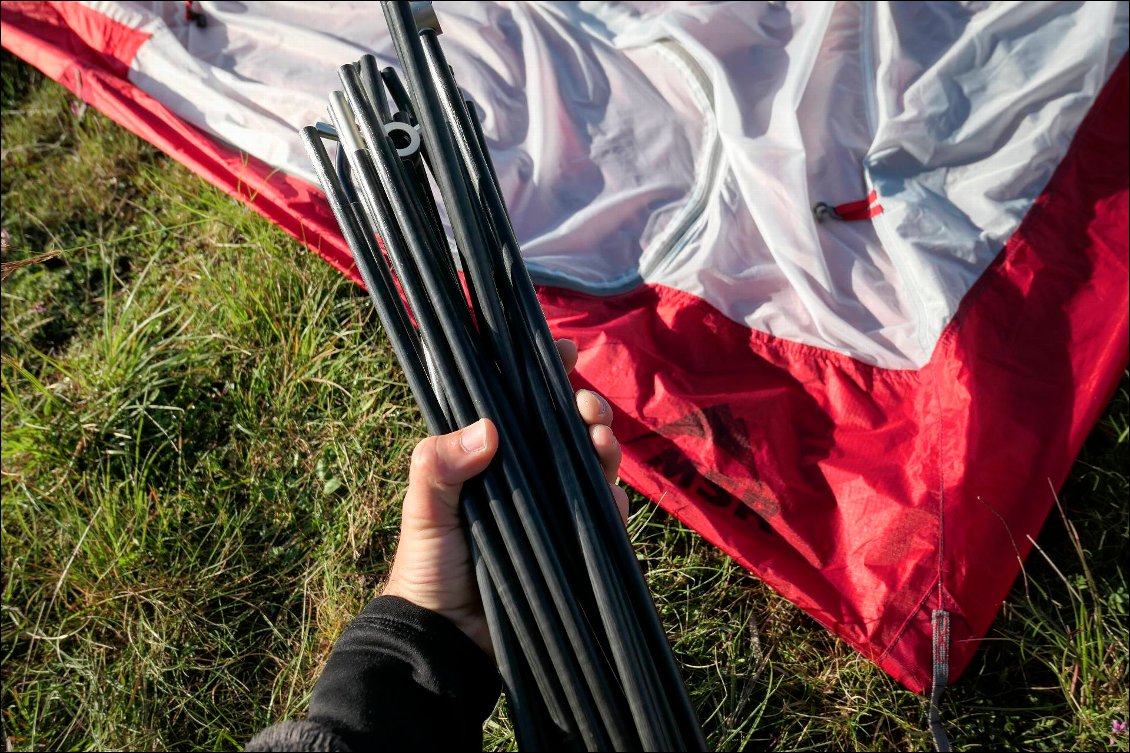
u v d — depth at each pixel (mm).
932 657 867
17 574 1010
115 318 1253
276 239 1210
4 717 945
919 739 871
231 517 1038
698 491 956
